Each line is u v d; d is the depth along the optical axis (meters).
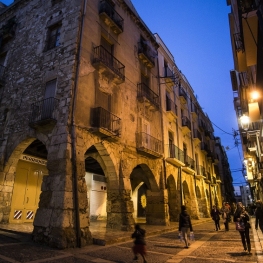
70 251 7.14
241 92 15.34
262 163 16.38
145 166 14.49
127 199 11.33
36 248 7.17
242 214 7.62
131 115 13.72
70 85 9.86
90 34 11.55
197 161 25.75
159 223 14.45
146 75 16.64
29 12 14.30
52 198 8.28
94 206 18.19
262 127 11.11
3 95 12.84
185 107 24.61
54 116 9.76
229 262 6.14
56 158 8.90
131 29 15.84
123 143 12.41
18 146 10.98
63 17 11.87
